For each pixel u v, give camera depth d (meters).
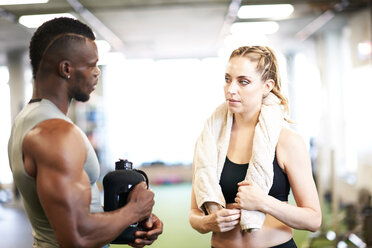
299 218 1.53
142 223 1.44
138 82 12.54
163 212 7.17
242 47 1.65
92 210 1.38
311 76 10.42
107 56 12.15
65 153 1.20
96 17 7.65
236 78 1.61
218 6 7.05
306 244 4.75
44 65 1.34
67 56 1.33
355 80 7.23
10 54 10.85
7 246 5.07
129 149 12.20
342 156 8.35
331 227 5.43
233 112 1.64
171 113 12.27
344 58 8.75
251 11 7.43
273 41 10.56
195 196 1.77
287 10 7.33
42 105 1.31
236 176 1.65
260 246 1.61
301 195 1.58
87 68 1.36
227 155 1.70
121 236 1.41
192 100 12.29
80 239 1.20
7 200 9.29
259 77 1.61
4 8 6.75
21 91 10.88
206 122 1.78
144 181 1.44
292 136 1.60
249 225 1.51
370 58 6.48
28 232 5.86
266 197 1.52
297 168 1.58
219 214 1.55
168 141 12.17
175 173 12.00
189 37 9.91
